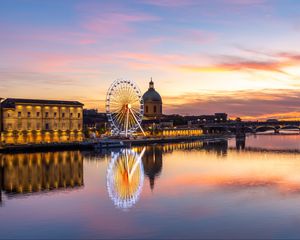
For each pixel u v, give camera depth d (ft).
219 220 232.12
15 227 223.10
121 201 280.92
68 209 259.80
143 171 440.45
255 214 243.81
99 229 218.38
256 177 385.50
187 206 263.70
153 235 208.33
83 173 426.92
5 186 345.10
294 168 461.37
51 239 204.13
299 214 243.40
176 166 488.85
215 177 387.34
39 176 405.39
